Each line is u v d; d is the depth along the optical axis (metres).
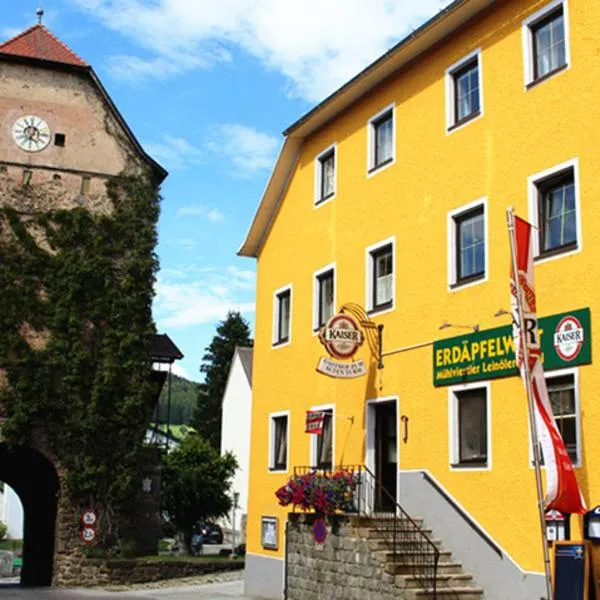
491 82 16.52
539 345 13.12
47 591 26.00
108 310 30.22
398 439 17.84
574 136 14.36
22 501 40.12
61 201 30.86
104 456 29.36
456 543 15.77
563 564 11.43
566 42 14.81
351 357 18.45
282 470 22.45
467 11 17.08
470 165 16.80
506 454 14.83
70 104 31.72
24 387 28.80
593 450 13.12
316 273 22.02
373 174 20.08
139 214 31.31
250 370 60.38
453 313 16.69
